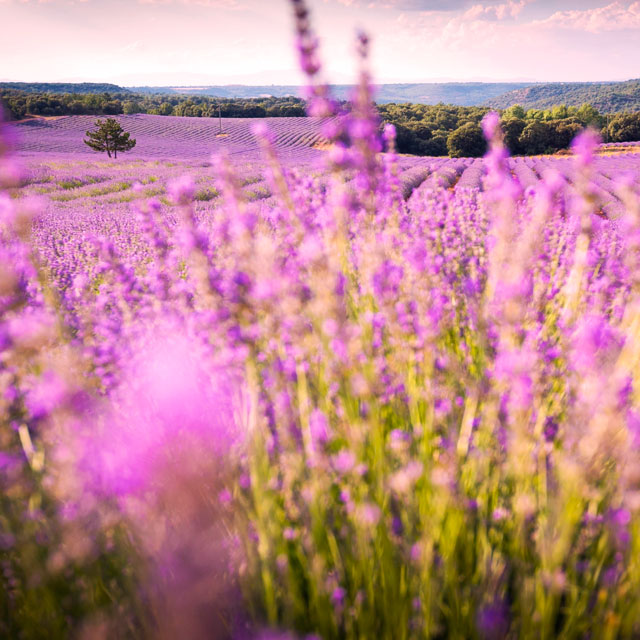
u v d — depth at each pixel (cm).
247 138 6575
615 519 114
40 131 6600
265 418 135
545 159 4712
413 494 124
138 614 102
